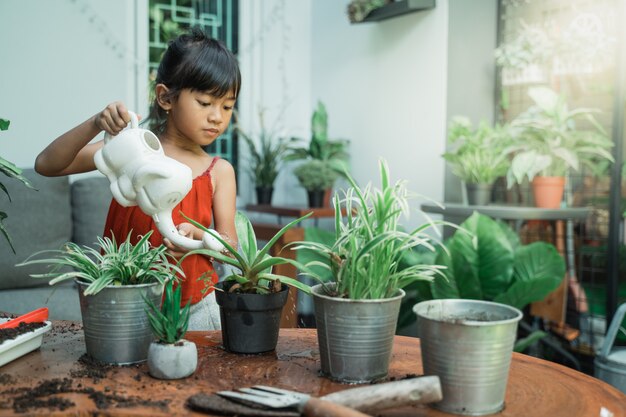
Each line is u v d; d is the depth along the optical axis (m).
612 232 2.84
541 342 2.99
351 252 0.94
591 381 0.96
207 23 3.74
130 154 1.03
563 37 2.87
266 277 1.05
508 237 2.77
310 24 4.10
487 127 2.87
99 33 3.34
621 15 2.77
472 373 0.81
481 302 0.90
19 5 3.13
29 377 0.92
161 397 0.84
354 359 0.91
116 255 1.02
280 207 3.46
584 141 2.71
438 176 3.16
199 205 1.39
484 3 3.19
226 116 1.30
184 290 1.32
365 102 3.66
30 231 2.77
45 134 3.22
